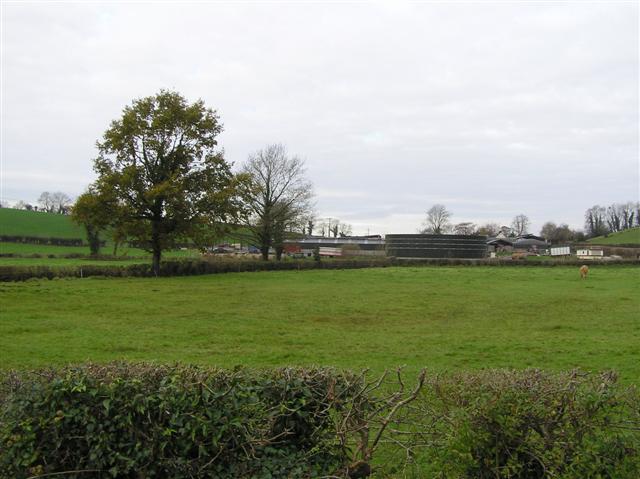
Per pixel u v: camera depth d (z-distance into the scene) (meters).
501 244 131.00
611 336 21.25
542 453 4.89
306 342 19.50
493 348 18.31
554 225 175.62
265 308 29.84
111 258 75.88
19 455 4.92
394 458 6.09
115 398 4.93
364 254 98.88
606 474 4.92
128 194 49.06
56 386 4.96
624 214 171.62
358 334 21.61
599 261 69.12
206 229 52.41
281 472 5.06
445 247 89.19
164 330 21.86
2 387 5.25
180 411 4.94
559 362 15.84
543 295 37.16
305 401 5.25
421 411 5.54
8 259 72.12
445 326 24.30
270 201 68.88
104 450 4.90
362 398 5.35
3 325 22.12
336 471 5.22
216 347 18.27
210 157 52.75
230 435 5.02
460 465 4.95
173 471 4.95
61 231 107.75
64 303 30.00
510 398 4.91
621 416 5.02
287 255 95.44
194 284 43.66
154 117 50.06
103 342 18.69
